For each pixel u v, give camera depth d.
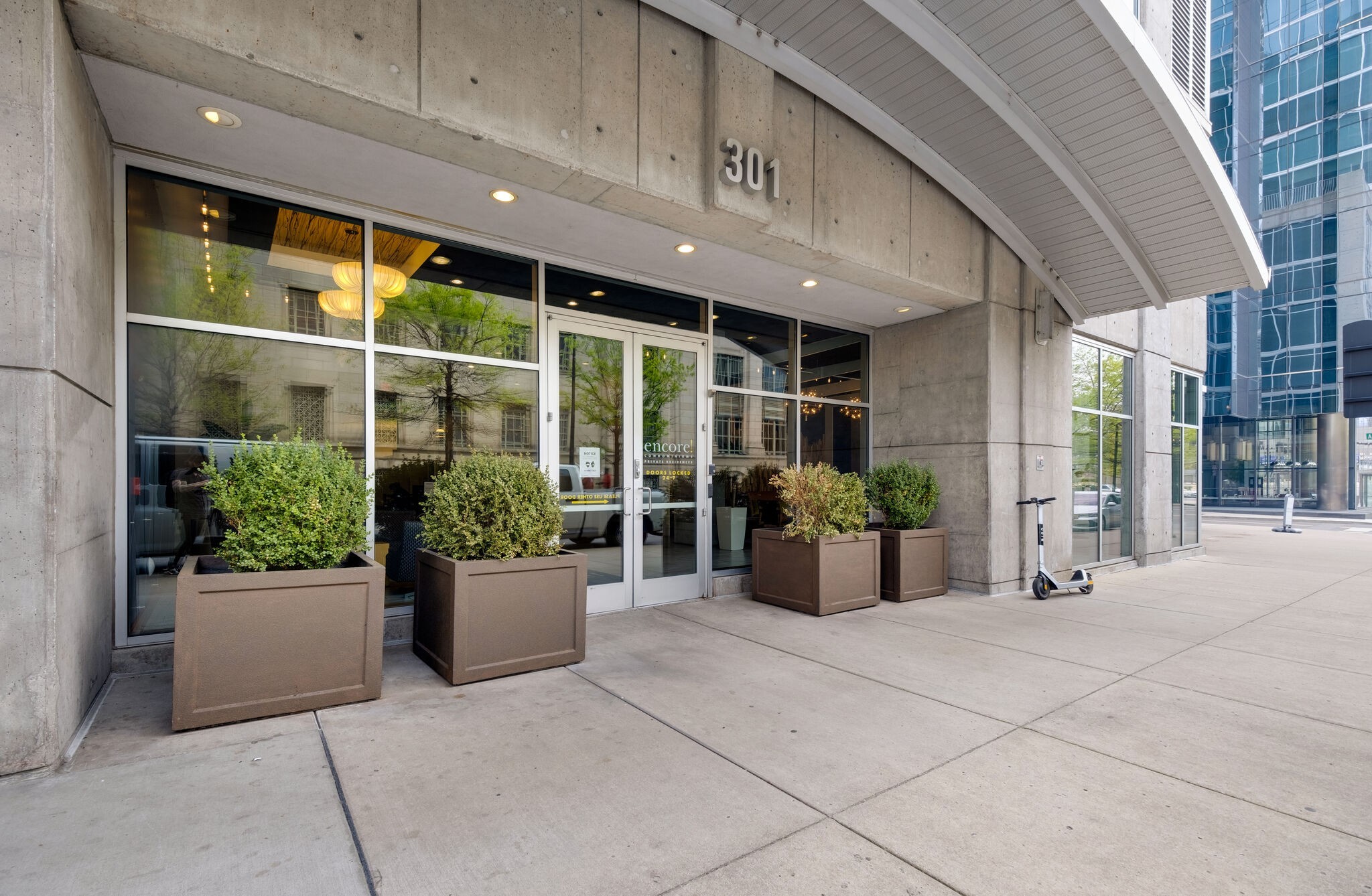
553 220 5.22
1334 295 28.61
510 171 4.38
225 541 3.59
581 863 2.37
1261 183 30.77
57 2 2.87
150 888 2.18
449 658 4.25
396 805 2.74
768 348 7.70
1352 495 28.73
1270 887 2.29
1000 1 4.93
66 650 3.06
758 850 2.47
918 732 3.59
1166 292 8.06
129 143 4.05
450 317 5.46
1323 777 3.12
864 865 2.39
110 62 3.27
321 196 4.78
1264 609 6.87
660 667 4.66
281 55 3.33
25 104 2.77
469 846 2.46
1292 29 29.58
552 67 4.24
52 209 2.82
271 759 3.11
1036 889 2.27
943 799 2.88
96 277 3.57
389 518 5.11
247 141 4.04
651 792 2.89
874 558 6.89
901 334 8.44
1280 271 30.20
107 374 3.87
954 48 5.29
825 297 7.28
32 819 2.55
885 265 6.39
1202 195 6.53
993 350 7.57
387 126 3.84
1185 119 5.82
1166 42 7.79
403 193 4.74
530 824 2.62
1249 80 30.86
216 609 3.45
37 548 2.84
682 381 6.93
